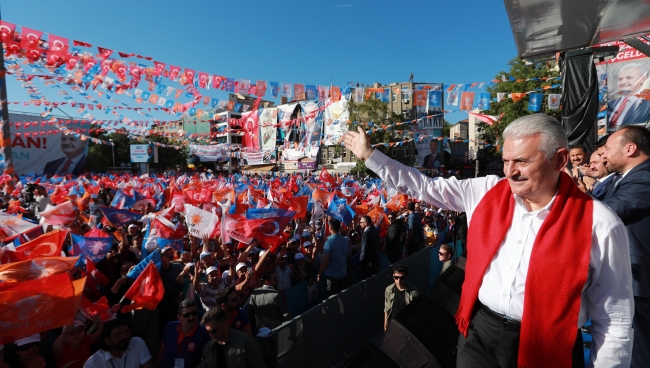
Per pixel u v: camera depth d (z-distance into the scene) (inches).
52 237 205.5
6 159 358.0
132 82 310.2
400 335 133.4
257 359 152.6
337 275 287.4
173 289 227.3
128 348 157.1
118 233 300.8
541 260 65.6
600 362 64.7
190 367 167.0
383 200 527.2
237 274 249.9
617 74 445.1
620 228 63.7
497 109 983.6
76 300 143.2
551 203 68.1
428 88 355.9
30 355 147.2
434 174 1791.3
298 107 1705.2
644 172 90.4
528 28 168.2
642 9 142.9
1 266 146.2
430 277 364.8
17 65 328.5
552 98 373.4
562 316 63.4
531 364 64.9
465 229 378.3
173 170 2266.2
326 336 203.6
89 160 1662.2
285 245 306.7
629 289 64.1
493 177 83.3
